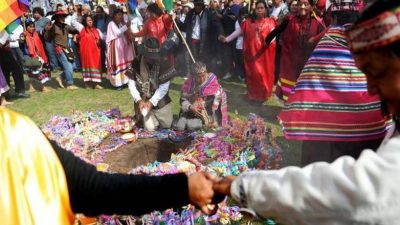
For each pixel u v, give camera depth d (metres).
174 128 4.73
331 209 0.90
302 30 5.59
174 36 5.82
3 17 3.61
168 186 1.33
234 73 8.55
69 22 9.12
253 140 3.81
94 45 8.05
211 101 4.70
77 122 4.77
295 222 0.97
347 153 2.99
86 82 8.27
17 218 1.02
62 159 1.26
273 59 6.45
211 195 1.33
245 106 6.54
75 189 1.26
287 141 4.80
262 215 1.04
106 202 1.29
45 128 4.55
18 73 7.55
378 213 0.85
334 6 2.93
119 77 8.02
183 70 8.73
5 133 1.11
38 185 1.09
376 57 0.93
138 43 8.78
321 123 2.87
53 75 9.42
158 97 4.90
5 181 1.04
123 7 8.36
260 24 6.32
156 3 7.02
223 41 7.77
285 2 8.60
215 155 3.69
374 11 0.91
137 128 4.89
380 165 0.87
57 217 1.08
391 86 0.93
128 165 3.99
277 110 6.28
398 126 0.98
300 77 2.98
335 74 2.83
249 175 1.09
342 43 2.84
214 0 8.87
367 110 2.81
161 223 2.92
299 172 0.97
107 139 4.39
